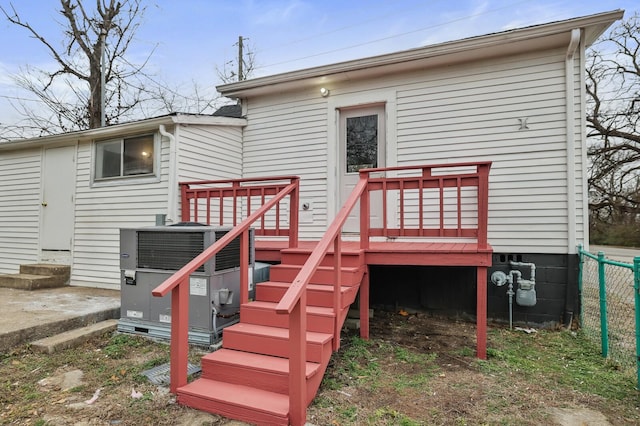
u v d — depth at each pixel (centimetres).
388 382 303
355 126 605
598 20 439
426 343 410
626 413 255
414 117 556
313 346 274
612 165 1419
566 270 476
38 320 389
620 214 1556
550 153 486
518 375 321
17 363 324
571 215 473
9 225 731
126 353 350
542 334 449
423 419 246
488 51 501
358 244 479
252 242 404
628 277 466
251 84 628
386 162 568
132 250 398
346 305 332
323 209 608
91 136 629
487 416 250
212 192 513
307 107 626
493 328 477
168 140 563
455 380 309
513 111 505
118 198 607
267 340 291
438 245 438
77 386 284
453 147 533
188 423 237
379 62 543
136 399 265
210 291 355
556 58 488
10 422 234
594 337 420
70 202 656
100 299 510
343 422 239
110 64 1356
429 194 546
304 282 232
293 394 231
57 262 664
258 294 357
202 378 283
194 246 368
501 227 505
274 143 649
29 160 710
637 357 294
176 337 267
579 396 281
